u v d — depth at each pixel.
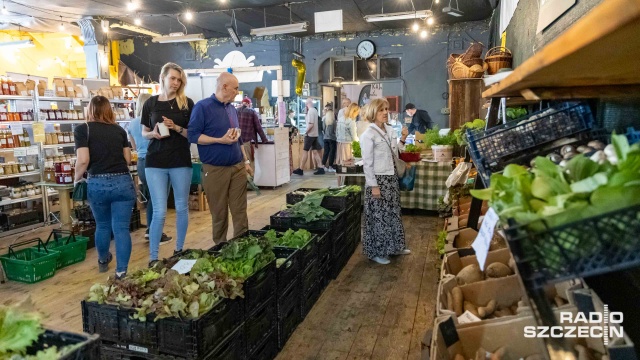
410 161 6.04
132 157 6.51
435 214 6.17
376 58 11.87
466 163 3.51
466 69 6.27
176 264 2.52
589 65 0.93
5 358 1.18
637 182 0.77
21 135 6.09
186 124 3.86
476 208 2.55
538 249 0.83
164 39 10.35
